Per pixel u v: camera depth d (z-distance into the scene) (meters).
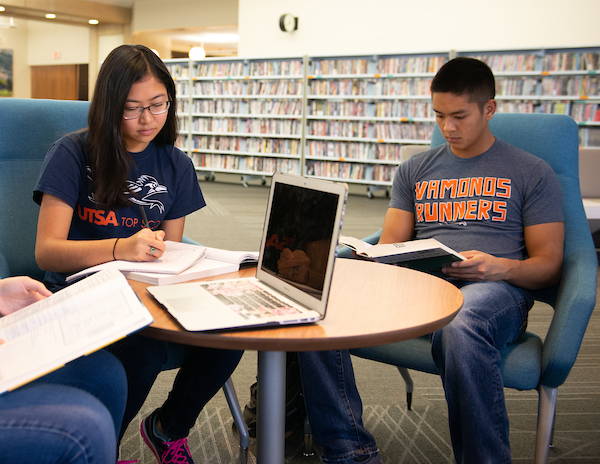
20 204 1.43
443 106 1.50
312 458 1.49
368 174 7.21
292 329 0.77
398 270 1.21
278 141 7.80
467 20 7.22
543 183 1.47
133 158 1.35
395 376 2.07
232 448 1.52
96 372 0.91
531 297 1.39
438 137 1.76
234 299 0.87
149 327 0.76
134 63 1.19
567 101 6.20
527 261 1.36
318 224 0.85
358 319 0.83
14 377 0.65
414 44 7.59
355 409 1.22
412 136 6.88
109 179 1.25
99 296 0.83
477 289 1.29
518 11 6.92
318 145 7.48
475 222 1.52
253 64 7.89
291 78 7.57
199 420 1.67
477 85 1.46
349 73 7.20
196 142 8.52
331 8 8.06
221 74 8.16
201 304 0.84
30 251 1.44
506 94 6.40
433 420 1.71
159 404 1.77
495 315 1.21
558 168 1.57
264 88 7.80
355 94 7.16
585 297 1.19
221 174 9.16
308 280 0.85
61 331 0.75
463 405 1.10
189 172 1.46
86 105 1.55
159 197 1.38
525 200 1.49
